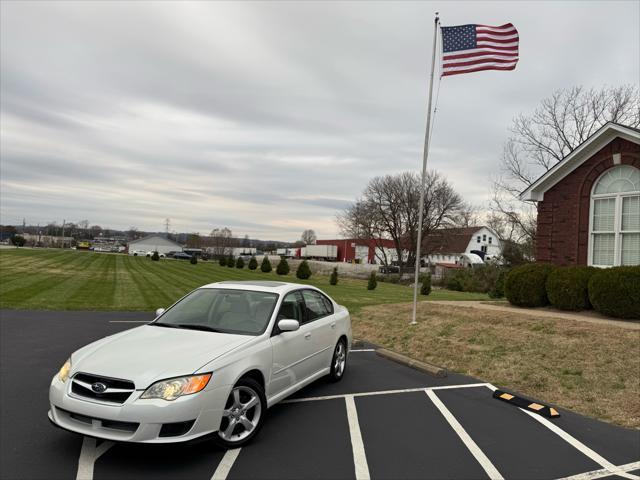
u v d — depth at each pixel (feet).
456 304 45.68
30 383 20.70
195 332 15.97
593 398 20.99
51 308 46.39
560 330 30.22
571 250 43.60
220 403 13.30
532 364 25.75
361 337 38.14
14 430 15.15
